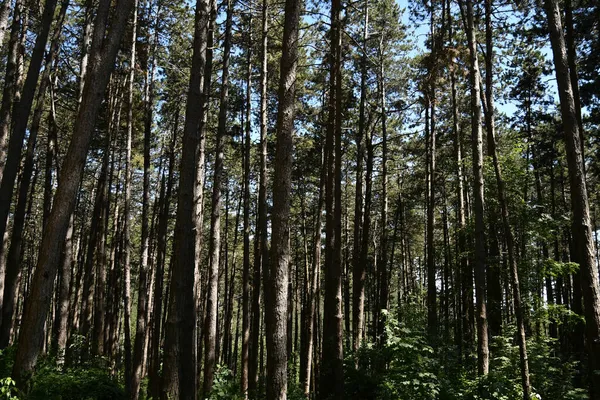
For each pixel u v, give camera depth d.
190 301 8.98
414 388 9.79
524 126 25.27
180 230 8.45
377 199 33.78
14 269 12.81
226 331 28.25
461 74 16.23
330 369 11.86
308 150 26.48
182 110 25.73
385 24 23.00
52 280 7.09
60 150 26.53
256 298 18.02
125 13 7.85
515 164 15.92
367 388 11.75
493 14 13.38
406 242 37.06
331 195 14.32
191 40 19.25
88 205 32.75
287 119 8.05
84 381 11.35
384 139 21.20
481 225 12.02
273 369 7.21
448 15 17.14
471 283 19.69
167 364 7.92
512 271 10.15
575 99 10.98
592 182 26.61
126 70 18.77
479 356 11.54
